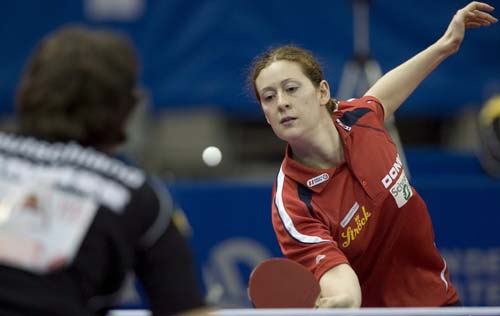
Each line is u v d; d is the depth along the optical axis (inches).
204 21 845.8
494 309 258.4
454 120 914.1
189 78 847.1
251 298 325.7
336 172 363.3
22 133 223.5
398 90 403.5
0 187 215.5
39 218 211.0
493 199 641.0
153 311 219.0
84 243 210.5
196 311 218.8
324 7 841.5
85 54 218.8
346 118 377.1
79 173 216.8
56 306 205.9
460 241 639.1
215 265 629.6
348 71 743.7
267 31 845.8
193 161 881.5
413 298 383.9
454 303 392.5
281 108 357.4
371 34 846.5
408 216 374.3
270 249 629.6
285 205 361.7
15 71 844.6
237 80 847.1
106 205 214.2
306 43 842.8
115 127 223.0
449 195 639.1
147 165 790.5
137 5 842.2
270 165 932.0
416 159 733.9
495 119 733.9
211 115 888.3
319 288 320.8
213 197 631.2
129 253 215.5
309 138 361.1
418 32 845.8
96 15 844.0
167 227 221.3
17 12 844.6
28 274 207.3
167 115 881.5
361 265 375.9
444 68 860.0
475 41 856.3
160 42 845.8
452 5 847.7
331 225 357.7
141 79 844.6
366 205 362.3
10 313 204.1
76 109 219.3
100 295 216.7
